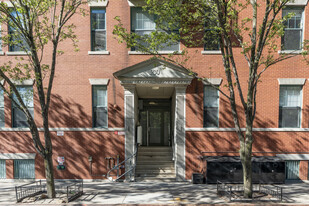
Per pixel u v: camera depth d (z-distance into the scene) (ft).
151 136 47.88
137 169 37.65
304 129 35.35
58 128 36.11
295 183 34.58
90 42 36.40
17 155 36.11
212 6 26.78
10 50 36.65
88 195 28.55
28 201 26.13
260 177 33.50
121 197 27.71
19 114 36.88
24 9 23.82
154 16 36.83
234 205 24.93
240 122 35.86
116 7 36.22
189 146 35.94
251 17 35.27
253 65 25.16
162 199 26.96
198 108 35.94
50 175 26.96
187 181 35.63
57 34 26.63
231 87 26.43
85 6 36.17
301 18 35.50
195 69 35.94
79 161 36.19
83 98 36.35
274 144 35.73
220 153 35.83
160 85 36.35
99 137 36.22
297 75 35.47
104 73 36.32
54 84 36.32
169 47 36.40
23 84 36.19
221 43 26.40
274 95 35.76
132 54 36.29
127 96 35.73
